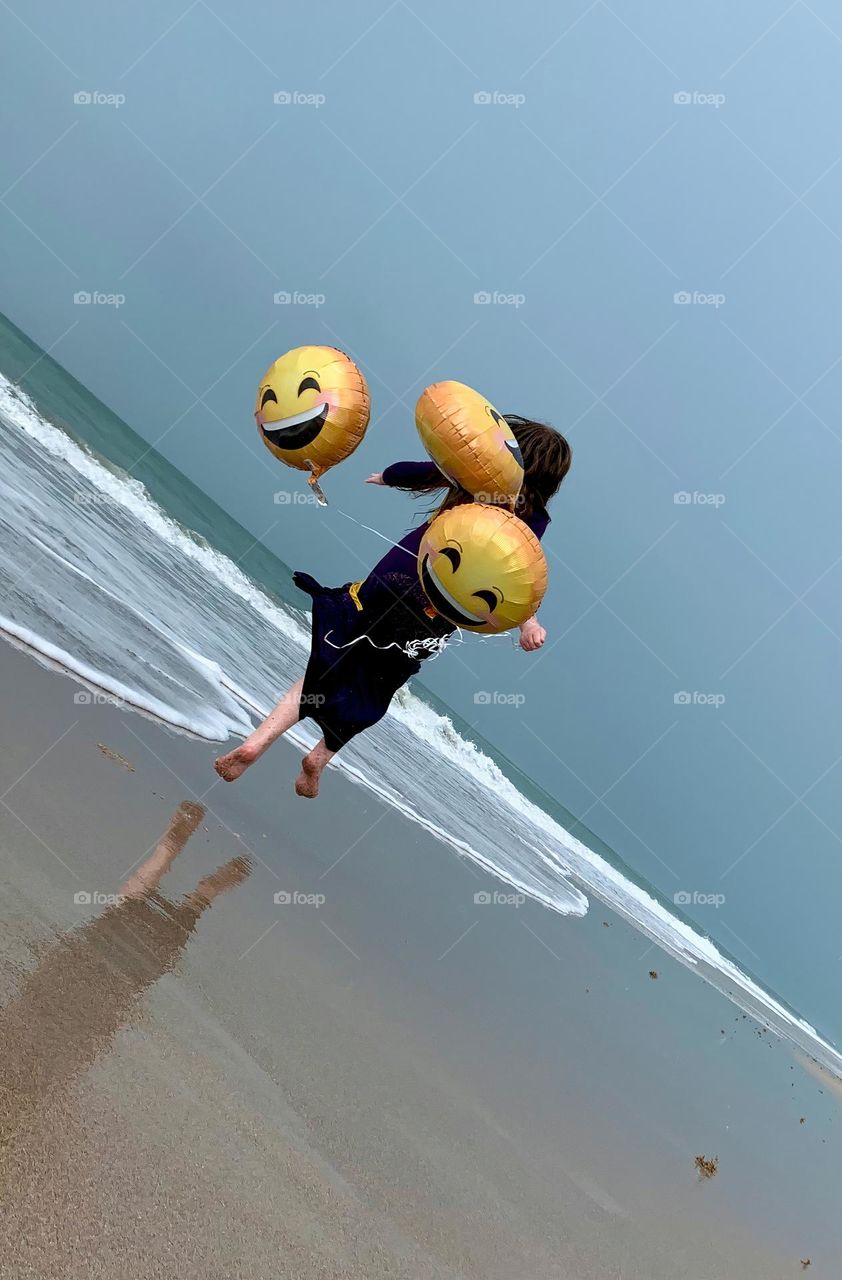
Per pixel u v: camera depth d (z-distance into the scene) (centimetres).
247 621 984
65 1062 201
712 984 1059
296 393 374
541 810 1948
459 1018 373
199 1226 180
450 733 1636
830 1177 489
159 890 307
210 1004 260
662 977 798
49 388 2102
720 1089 530
